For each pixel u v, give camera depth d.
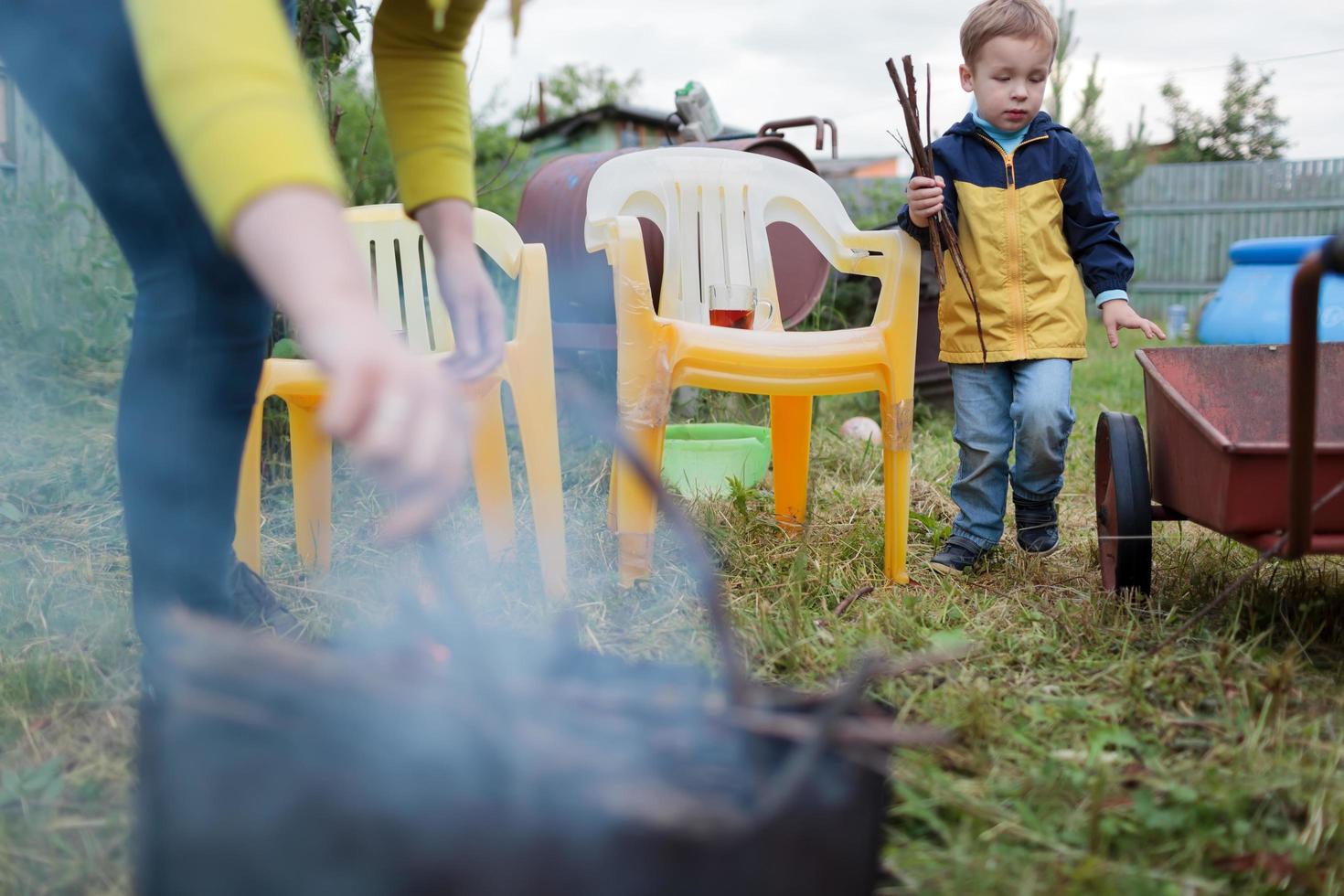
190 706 0.82
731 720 0.82
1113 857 1.22
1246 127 12.86
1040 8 2.54
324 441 2.37
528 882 0.74
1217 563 2.33
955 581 2.34
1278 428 2.28
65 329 3.91
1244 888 1.17
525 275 2.21
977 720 1.48
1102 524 2.29
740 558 2.37
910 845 1.21
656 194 2.70
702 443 3.09
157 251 1.28
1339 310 4.98
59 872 1.17
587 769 0.73
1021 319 2.49
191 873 0.81
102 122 1.19
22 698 1.61
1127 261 2.53
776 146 3.71
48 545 2.47
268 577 2.28
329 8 3.12
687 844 0.75
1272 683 1.59
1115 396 4.75
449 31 1.36
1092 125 8.38
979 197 2.53
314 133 0.75
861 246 2.49
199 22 0.76
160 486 1.32
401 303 2.73
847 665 1.74
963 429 2.56
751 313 2.54
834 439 3.73
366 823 0.76
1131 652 1.85
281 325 3.18
